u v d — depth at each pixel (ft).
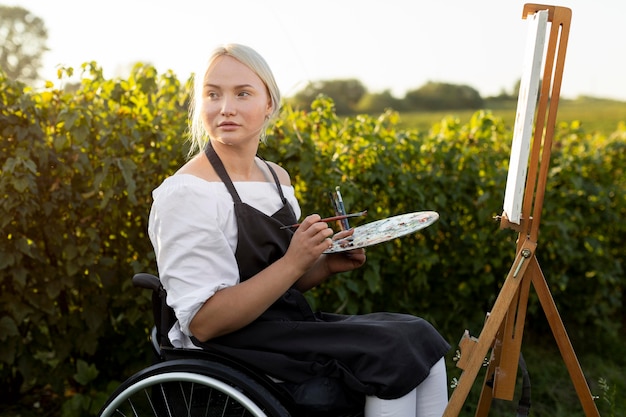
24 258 9.75
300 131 11.38
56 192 9.61
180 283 6.23
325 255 7.66
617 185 14.61
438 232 12.92
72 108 9.64
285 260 6.30
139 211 10.32
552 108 6.20
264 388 6.14
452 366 11.60
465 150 12.78
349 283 11.43
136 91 10.57
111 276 10.07
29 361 9.85
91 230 9.76
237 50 6.63
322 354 6.39
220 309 6.17
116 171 9.90
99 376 10.91
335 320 7.35
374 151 11.60
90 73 10.28
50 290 9.67
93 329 10.02
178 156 10.41
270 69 6.84
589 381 11.64
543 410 10.42
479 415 7.33
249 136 6.70
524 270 6.39
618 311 15.78
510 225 6.57
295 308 6.92
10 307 9.50
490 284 13.61
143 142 10.29
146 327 10.75
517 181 6.19
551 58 6.15
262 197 6.86
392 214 12.09
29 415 9.96
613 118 80.12
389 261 12.34
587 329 14.29
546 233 13.42
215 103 6.59
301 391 6.28
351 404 6.43
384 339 6.37
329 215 11.27
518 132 6.43
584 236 14.17
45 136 9.78
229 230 6.49
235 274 6.42
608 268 14.07
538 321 14.07
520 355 6.97
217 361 6.33
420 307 13.02
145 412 9.79
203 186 6.39
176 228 6.25
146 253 10.41
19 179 9.04
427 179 12.34
